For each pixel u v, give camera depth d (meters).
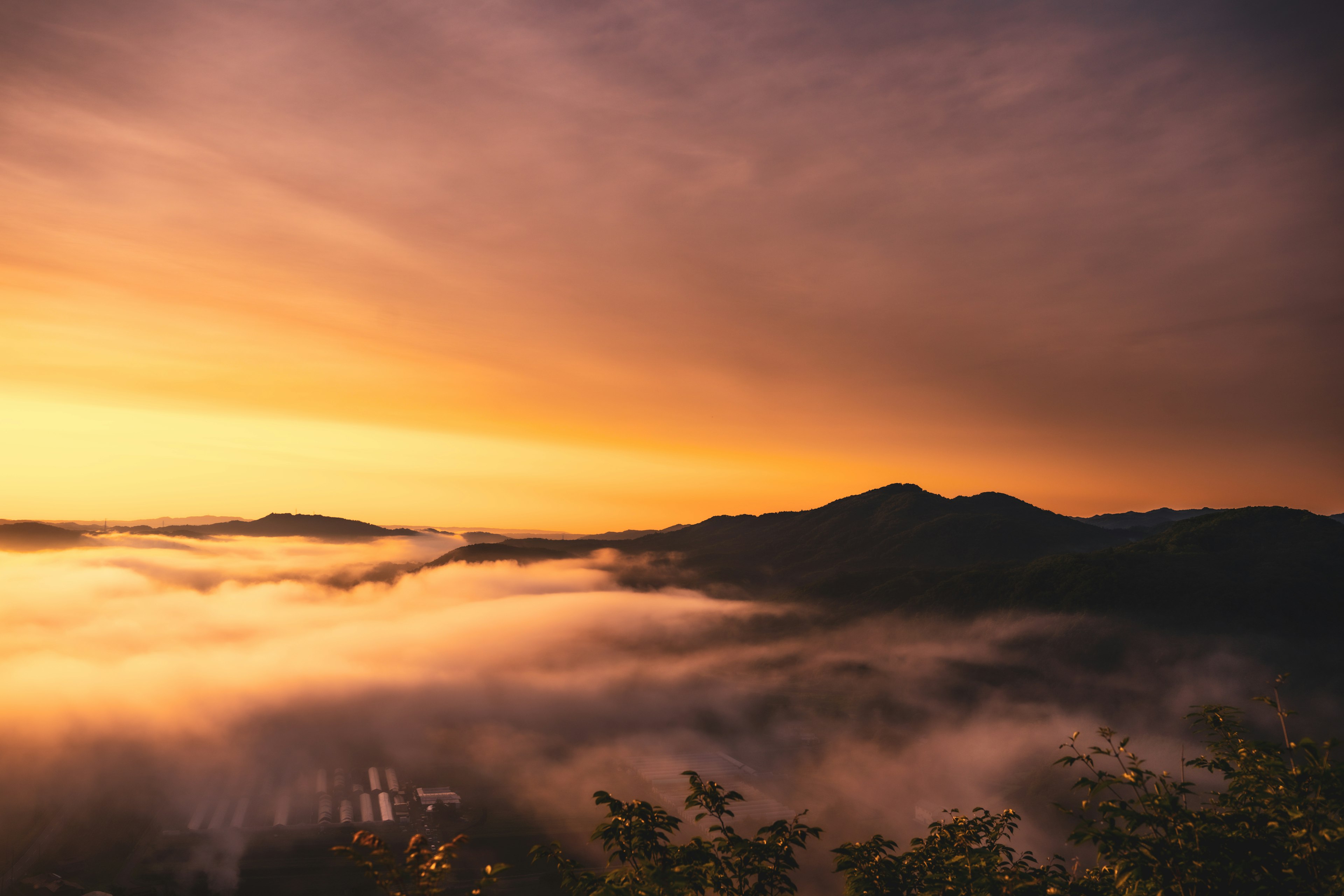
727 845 7.92
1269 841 6.91
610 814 7.91
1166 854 6.84
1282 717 7.85
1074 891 7.36
